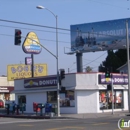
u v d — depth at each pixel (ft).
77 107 150.71
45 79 163.12
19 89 176.14
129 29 215.72
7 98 256.73
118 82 161.48
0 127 88.28
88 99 151.23
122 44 217.36
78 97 151.02
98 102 151.33
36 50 200.54
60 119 125.59
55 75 158.92
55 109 144.05
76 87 150.61
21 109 160.56
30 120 122.11
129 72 148.56
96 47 226.79
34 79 168.66
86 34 230.68
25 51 196.13
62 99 155.84
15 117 148.66
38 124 95.91
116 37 219.82
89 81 152.05
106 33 223.51
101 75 153.17
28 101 170.60
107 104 156.46
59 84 141.38
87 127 81.35
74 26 235.20
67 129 77.82
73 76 153.07
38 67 256.32
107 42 223.10
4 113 165.68
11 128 84.58
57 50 139.44
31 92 168.55
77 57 238.27
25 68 254.68
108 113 145.28
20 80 176.14
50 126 87.51
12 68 255.50
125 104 165.27
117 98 161.89
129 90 146.72
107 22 223.30
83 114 144.15
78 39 233.55
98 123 92.79
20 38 116.57
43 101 163.94
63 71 142.20
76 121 105.29
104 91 156.04
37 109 145.48
